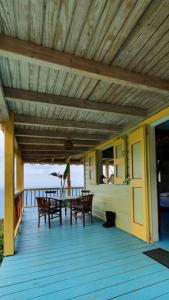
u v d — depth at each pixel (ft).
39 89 9.89
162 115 11.62
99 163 22.84
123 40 6.39
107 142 19.84
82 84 9.39
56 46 6.63
